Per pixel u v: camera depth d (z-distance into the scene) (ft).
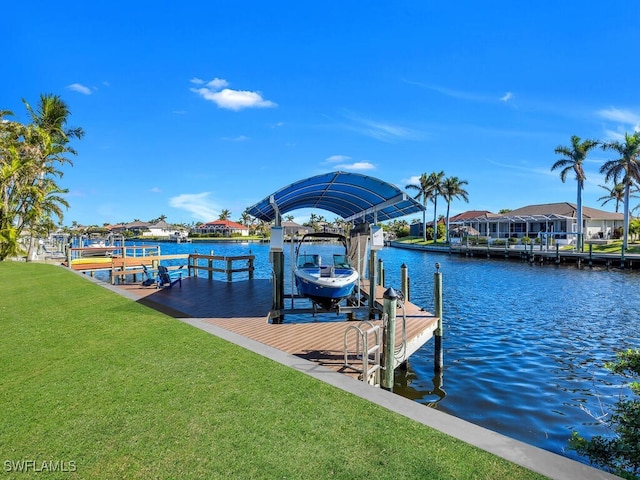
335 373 18.81
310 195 40.65
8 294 42.39
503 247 160.97
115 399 16.07
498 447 12.36
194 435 13.29
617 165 127.54
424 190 241.55
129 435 13.37
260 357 20.93
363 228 44.88
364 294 45.24
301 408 15.11
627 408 15.25
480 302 60.13
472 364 31.81
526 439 20.36
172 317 31.24
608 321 47.47
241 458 12.00
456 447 12.39
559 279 89.92
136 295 40.96
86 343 23.72
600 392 26.30
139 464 11.78
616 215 192.95
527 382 28.07
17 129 93.76
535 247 156.97
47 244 152.97
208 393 16.48
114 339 24.41
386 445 12.54
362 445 12.59
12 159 90.43
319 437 13.07
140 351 21.99
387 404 15.47
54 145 101.55
